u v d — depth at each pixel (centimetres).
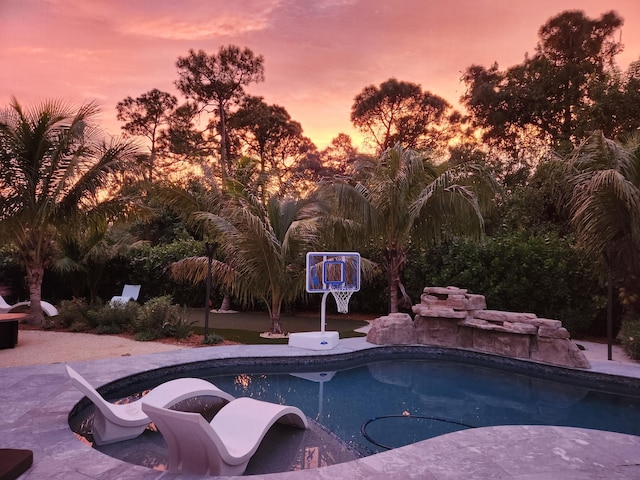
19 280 1602
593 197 919
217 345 960
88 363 750
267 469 435
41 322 1162
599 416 631
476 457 412
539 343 853
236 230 1084
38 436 441
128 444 487
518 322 888
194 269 1202
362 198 1118
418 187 1192
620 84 1568
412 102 3050
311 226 1110
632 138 1096
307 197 1199
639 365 824
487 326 912
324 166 3453
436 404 672
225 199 1271
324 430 550
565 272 1128
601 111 1562
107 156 1135
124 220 1239
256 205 1133
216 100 3378
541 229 1398
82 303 1212
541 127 2370
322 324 972
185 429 375
